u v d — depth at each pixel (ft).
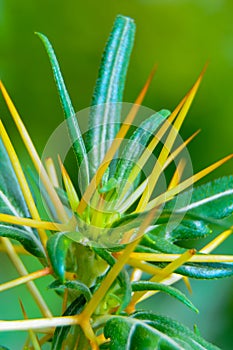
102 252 0.86
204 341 0.87
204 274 0.89
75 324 0.87
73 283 0.86
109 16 2.21
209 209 0.86
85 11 2.20
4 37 2.16
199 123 2.23
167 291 0.86
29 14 2.18
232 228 0.81
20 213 0.95
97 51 2.21
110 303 0.90
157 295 1.75
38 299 0.95
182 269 0.89
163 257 0.87
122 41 0.95
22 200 0.95
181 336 0.86
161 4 2.24
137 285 0.87
